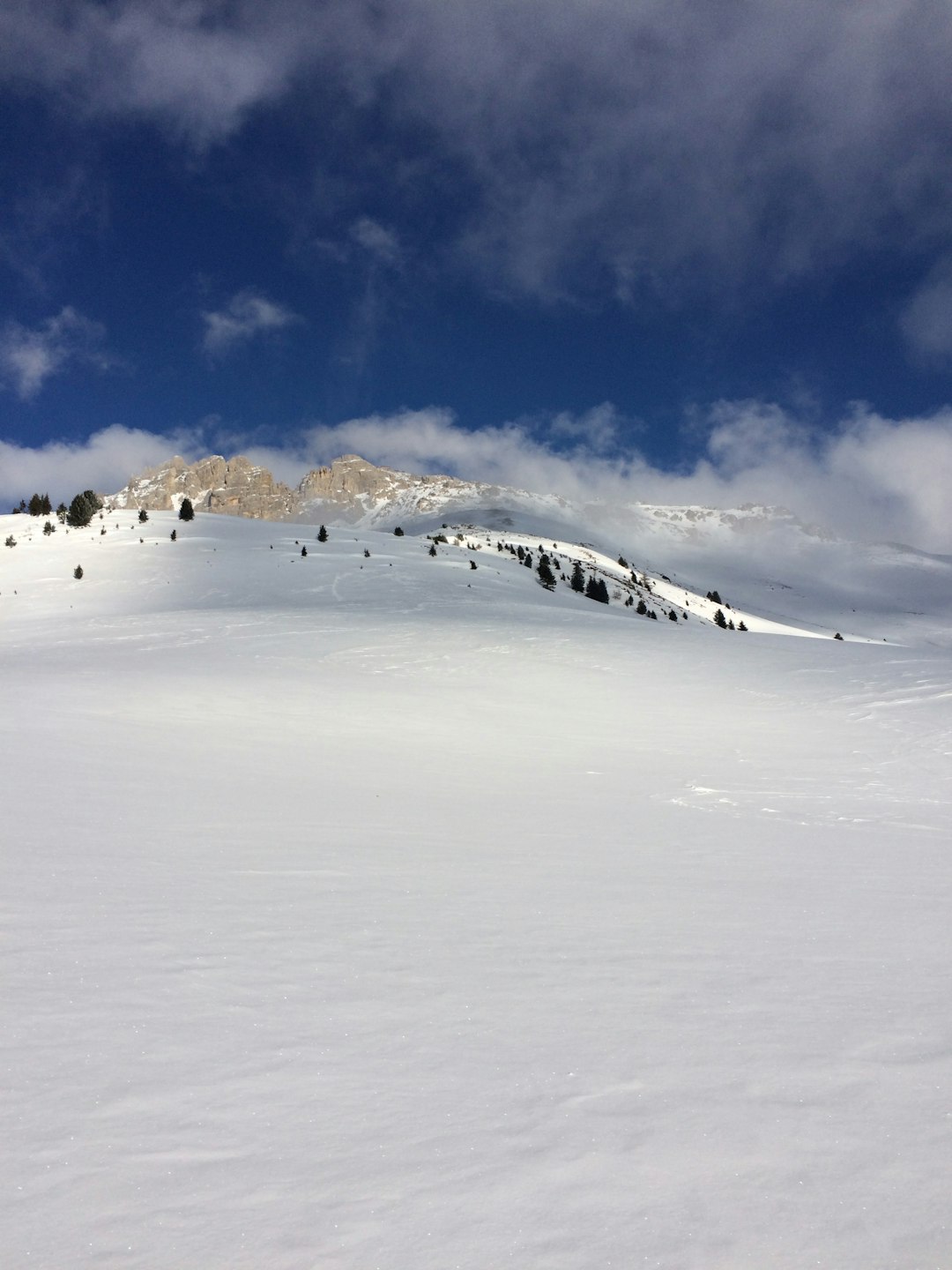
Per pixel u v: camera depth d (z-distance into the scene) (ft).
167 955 15.80
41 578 259.39
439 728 69.05
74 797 32.19
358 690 87.97
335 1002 13.98
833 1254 8.27
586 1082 11.45
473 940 17.80
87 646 118.93
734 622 565.94
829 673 106.01
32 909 18.11
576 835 32.24
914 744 65.82
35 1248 7.93
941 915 21.71
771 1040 13.06
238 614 162.09
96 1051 11.79
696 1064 12.12
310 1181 9.12
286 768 45.29
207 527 373.20
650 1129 10.30
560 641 132.05
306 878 22.63
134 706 66.80
